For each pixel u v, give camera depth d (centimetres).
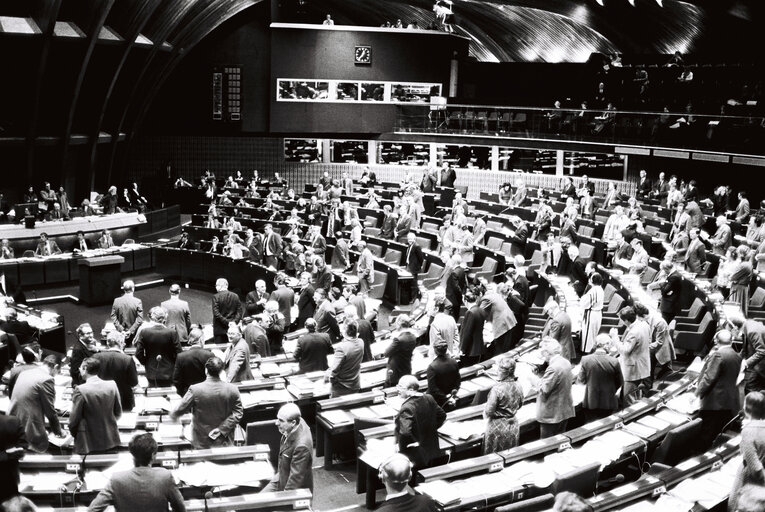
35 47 2758
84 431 884
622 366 1196
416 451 866
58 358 1445
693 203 2316
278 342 1438
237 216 3338
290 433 784
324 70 4128
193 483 801
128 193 3828
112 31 3123
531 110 3659
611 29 4228
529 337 1465
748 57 3719
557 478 762
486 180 3919
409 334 1201
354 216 2934
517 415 1023
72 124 3350
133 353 1377
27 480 796
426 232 2722
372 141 4297
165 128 4141
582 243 2373
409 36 4156
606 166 3597
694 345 1487
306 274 1750
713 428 996
